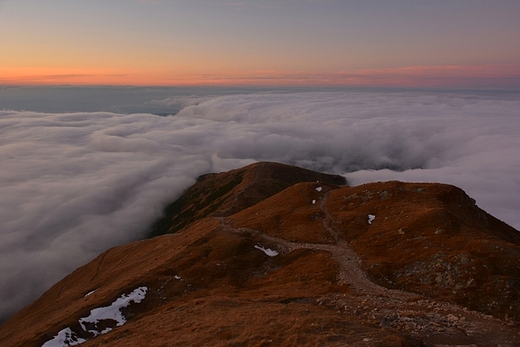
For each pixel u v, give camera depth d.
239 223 81.38
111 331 41.50
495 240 46.97
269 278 53.88
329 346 23.47
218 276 57.31
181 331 31.88
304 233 66.31
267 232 71.31
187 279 57.34
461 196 71.19
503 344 27.64
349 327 27.66
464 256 43.59
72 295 76.12
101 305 49.22
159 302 51.38
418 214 58.38
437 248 47.69
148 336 32.94
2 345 48.72
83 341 43.69
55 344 42.38
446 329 29.33
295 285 48.06
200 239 72.50
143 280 56.50
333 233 64.06
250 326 29.64
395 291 41.66
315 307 35.81
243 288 52.47
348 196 79.31
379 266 47.81
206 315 36.09
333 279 47.06
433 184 74.94
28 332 50.81
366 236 59.25
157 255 82.44
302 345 24.38
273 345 25.41
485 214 76.38
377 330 27.09
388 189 75.94
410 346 24.16
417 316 31.92
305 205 81.81
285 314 32.62
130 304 50.41
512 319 33.56
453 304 36.88
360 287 43.09
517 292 36.78
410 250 49.78
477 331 29.56
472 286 38.69
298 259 57.50
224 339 27.89
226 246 65.88
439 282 41.25
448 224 53.25
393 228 57.75
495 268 41.03
